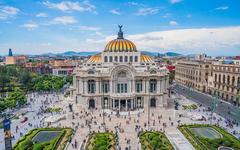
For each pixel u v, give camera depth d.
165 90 142.25
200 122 112.00
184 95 182.75
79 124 109.19
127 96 132.50
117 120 114.75
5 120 68.25
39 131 99.50
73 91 157.25
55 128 102.19
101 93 138.62
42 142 85.88
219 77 175.38
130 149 80.69
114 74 135.75
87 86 137.88
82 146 83.75
